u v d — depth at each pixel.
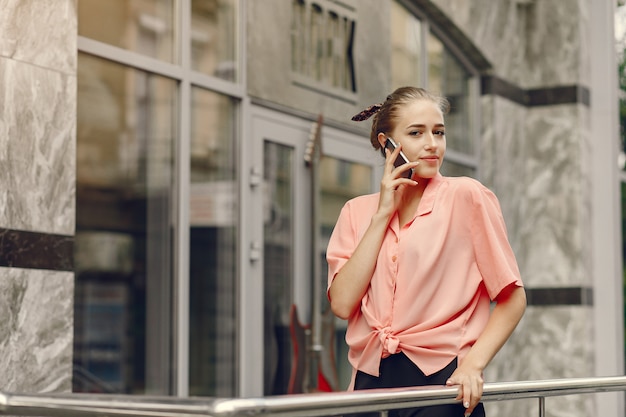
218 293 6.73
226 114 6.86
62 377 5.02
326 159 7.57
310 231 7.40
